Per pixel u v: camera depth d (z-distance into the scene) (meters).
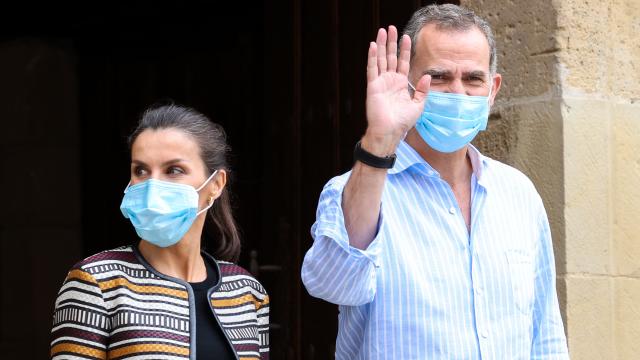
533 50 9.77
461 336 6.97
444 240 7.15
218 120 14.83
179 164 7.06
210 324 6.96
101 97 16.41
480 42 7.38
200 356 6.78
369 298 6.88
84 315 6.55
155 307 6.73
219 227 7.64
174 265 7.09
